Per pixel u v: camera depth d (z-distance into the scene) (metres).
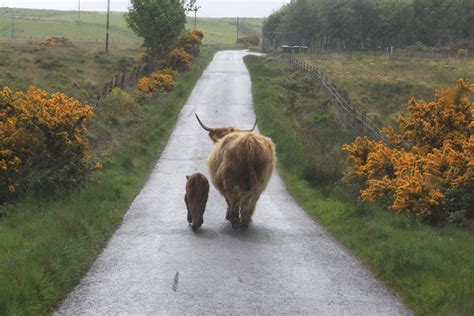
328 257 8.31
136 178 14.27
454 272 6.85
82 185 12.85
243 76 41.59
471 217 10.60
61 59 41.53
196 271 7.55
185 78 36.72
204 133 21.66
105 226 9.66
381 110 34.22
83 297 6.54
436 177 11.05
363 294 6.78
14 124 12.74
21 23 99.69
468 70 44.72
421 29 71.31
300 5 79.12
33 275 6.36
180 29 41.59
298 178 14.55
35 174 12.60
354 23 74.38
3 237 9.00
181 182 14.13
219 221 10.48
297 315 6.11
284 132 20.41
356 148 14.18
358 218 10.18
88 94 30.31
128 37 97.56
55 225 8.96
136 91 30.31
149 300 6.48
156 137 19.97
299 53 66.94
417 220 10.06
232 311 6.19
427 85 38.16
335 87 34.88
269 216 11.03
